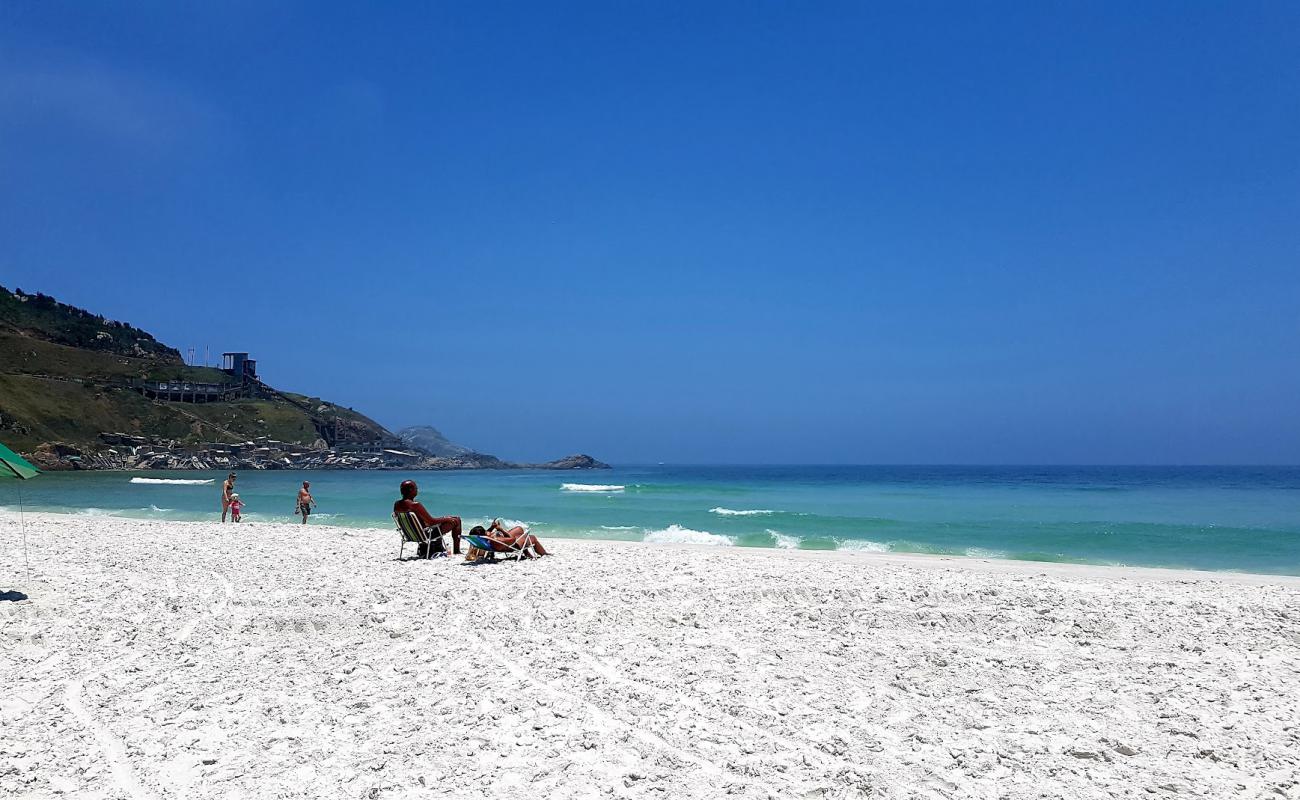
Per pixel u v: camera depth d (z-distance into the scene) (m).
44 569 11.71
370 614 8.70
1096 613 9.41
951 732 5.61
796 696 6.30
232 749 5.19
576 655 7.31
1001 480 90.31
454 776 4.79
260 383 168.75
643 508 37.28
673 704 6.06
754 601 9.66
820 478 103.12
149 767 4.89
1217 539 23.86
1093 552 21.20
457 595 9.70
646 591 9.98
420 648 7.54
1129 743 5.43
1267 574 17.52
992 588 10.77
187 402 144.38
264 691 6.35
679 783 4.70
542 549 13.79
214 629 8.16
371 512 33.12
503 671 6.84
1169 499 46.75
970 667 7.23
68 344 152.62
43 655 7.27
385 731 5.51
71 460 101.62
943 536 24.83
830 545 21.83
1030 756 5.18
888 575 12.02
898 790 4.63
